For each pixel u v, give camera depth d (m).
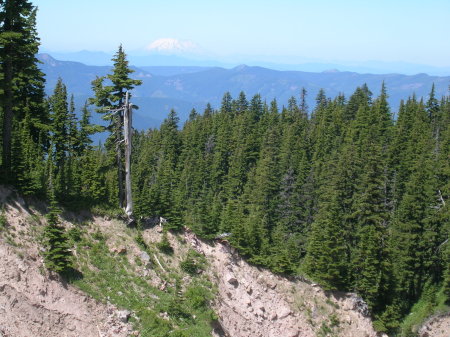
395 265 48.28
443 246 50.16
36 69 41.44
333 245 43.62
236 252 41.81
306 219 57.88
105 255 33.94
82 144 54.62
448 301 48.19
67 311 28.20
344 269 43.97
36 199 33.91
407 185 58.12
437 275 50.75
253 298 39.38
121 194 39.09
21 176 32.75
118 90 36.72
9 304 26.31
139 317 30.23
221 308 35.75
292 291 41.53
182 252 38.94
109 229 36.47
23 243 29.72
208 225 41.66
